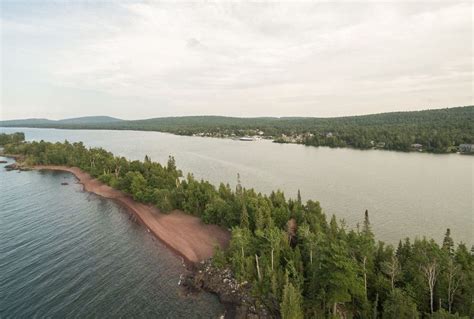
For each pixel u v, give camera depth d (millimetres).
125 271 57750
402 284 42812
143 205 94438
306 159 173125
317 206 69500
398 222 77625
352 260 42281
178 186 94438
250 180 123188
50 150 175125
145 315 45406
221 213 74312
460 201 92062
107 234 75312
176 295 50188
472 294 36625
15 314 45375
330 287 39031
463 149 183125
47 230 77562
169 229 76562
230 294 48781
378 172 134500
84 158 152250
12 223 82062
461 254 46969
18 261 61156
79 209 94188
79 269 58312
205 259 60344
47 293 50562
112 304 47875
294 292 39906
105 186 118188
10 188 120500
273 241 50344
